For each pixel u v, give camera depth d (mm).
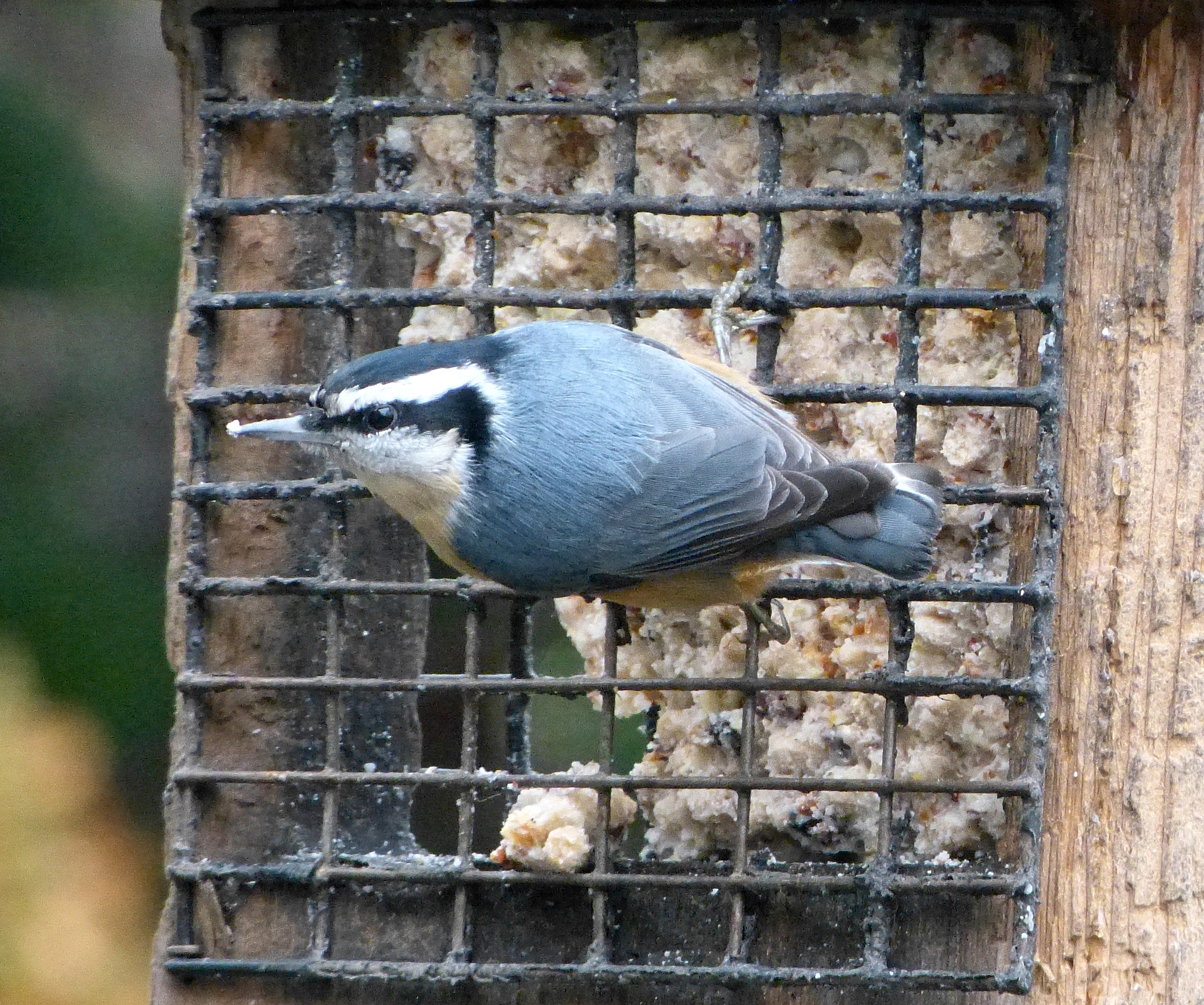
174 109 11898
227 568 8523
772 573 7848
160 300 11430
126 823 10211
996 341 8383
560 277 8766
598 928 7973
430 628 10961
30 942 9352
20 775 9602
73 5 11859
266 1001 8164
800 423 8617
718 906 8078
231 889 8234
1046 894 7844
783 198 8102
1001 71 8172
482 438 7625
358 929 8203
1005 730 8328
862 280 8484
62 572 10875
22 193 11305
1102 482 7816
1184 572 7734
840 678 8391
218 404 8336
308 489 8258
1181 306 7758
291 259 8633
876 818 8453
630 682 8109
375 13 8336
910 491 7602
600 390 7629
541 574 7680
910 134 8023
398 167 8883
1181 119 7766
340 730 8344
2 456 11086
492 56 8352
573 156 8789
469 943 8102
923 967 7914
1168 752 7727
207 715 8414
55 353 11266
